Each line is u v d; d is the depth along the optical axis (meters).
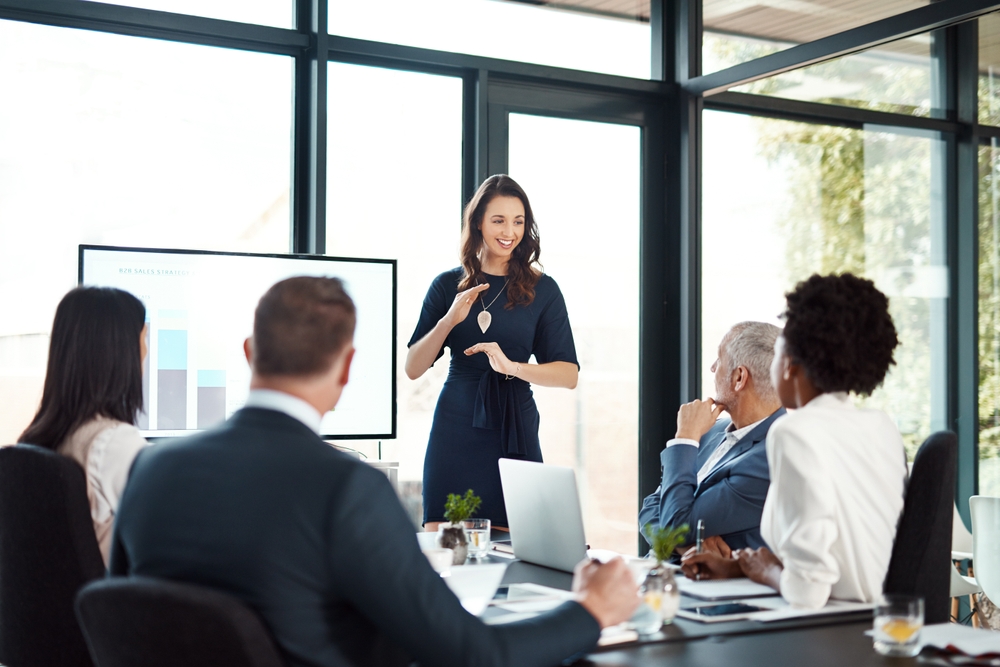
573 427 4.48
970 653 1.33
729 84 4.36
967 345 3.66
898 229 3.84
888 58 3.80
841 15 3.85
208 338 3.69
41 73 3.60
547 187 4.47
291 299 1.23
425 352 3.45
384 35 4.14
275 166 4.00
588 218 4.55
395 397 3.91
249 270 3.75
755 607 1.64
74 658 1.86
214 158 3.89
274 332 1.22
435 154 4.24
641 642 1.43
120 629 1.11
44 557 1.86
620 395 4.59
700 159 4.58
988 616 3.55
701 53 4.57
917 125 3.75
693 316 4.55
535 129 4.45
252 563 1.11
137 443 2.00
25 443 2.04
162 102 3.80
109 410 2.04
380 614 1.13
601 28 4.57
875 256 3.93
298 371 1.22
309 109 3.99
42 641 1.88
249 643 1.04
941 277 3.72
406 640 1.14
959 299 3.68
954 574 3.48
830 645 1.41
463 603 1.61
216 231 3.89
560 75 4.40
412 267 4.18
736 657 1.35
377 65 4.13
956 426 3.67
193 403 3.67
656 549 1.58
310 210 3.94
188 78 3.84
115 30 3.70
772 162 4.28
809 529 1.61
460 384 3.51
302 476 1.14
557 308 3.59
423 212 4.21
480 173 4.26
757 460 2.07
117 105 3.73
